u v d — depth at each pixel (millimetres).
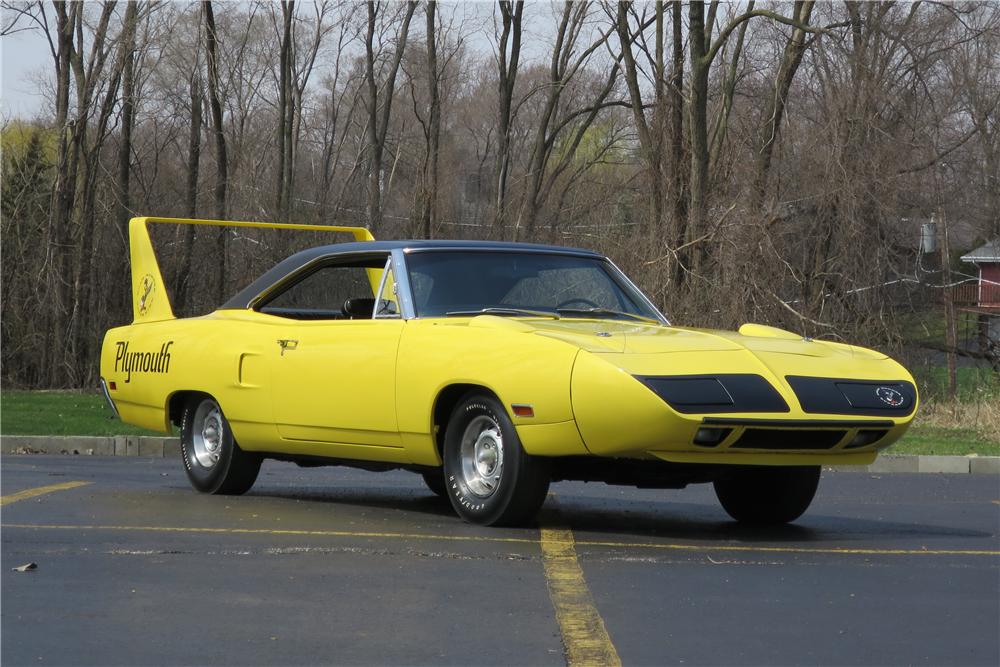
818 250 36281
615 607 8742
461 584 9438
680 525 13359
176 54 57438
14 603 8727
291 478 19141
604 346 11367
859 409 11531
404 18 66438
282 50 61500
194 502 14648
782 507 13492
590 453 11289
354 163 88812
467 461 12508
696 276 35594
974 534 13008
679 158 39344
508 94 61781
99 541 11398
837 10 44094
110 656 7379
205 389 15219
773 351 11828
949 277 37906
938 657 7531
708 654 7516
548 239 42312
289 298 15414
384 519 13195
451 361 12234
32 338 55844
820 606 8867
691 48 38875
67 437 25188
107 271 56688
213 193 58531
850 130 36781
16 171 58344
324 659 7324
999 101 47188
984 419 30969
